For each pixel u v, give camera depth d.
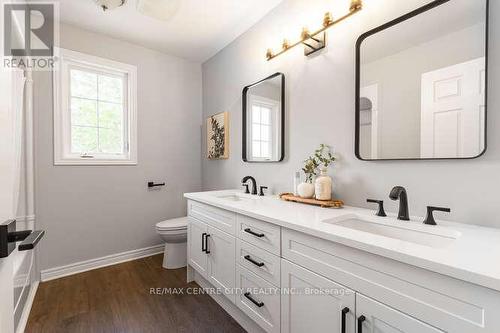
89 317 1.62
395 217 1.17
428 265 0.66
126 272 2.29
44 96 2.13
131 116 2.60
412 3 1.20
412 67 1.19
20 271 1.52
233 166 2.55
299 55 1.79
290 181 1.88
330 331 0.95
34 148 2.07
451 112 1.07
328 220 1.15
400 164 1.25
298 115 1.80
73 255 2.28
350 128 1.46
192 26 2.29
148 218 2.73
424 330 0.69
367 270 0.83
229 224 1.57
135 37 2.48
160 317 1.63
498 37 0.96
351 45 1.46
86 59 2.33
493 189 0.98
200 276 2.03
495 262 0.64
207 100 3.02
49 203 2.16
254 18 2.17
